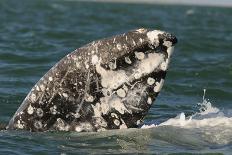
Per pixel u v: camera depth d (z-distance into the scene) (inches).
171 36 1205.7
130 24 4953.3
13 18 5022.1
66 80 1239.5
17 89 1754.4
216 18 7706.7
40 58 2320.4
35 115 1266.0
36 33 3467.0
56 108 1254.3
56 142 1215.6
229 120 1339.8
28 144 1205.1
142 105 1241.4
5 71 2030.0
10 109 1531.7
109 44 1227.9
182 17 7386.8
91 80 1234.6
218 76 2146.9
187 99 1760.6
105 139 1224.2
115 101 1243.2
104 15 6471.5
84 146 1195.3
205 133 1263.5
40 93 1256.2
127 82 1233.4
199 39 3523.6
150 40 1208.8
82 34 3543.3
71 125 1261.1
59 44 2874.0
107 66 1225.4
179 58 2556.6
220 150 1181.1
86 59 1232.8
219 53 2871.6
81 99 1245.1
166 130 1274.6
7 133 1264.8
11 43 2827.3
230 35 4195.4
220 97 1820.9
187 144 1212.5
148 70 1225.4
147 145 1201.4
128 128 1259.2
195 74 2150.6
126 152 1163.9
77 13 6707.7
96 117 1252.5
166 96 1788.9
